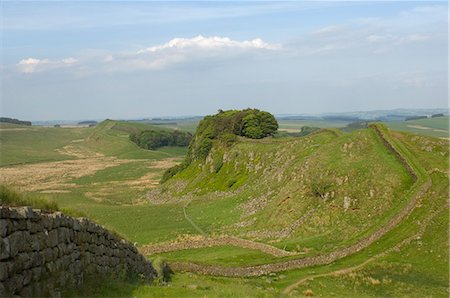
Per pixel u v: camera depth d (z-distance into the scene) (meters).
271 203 82.31
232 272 48.12
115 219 88.38
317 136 104.94
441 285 44.12
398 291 42.56
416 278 46.34
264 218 77.31
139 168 199.88
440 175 68.56
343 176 74.94
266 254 58.19
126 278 25.84
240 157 119.94
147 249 62.47
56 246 17.27
